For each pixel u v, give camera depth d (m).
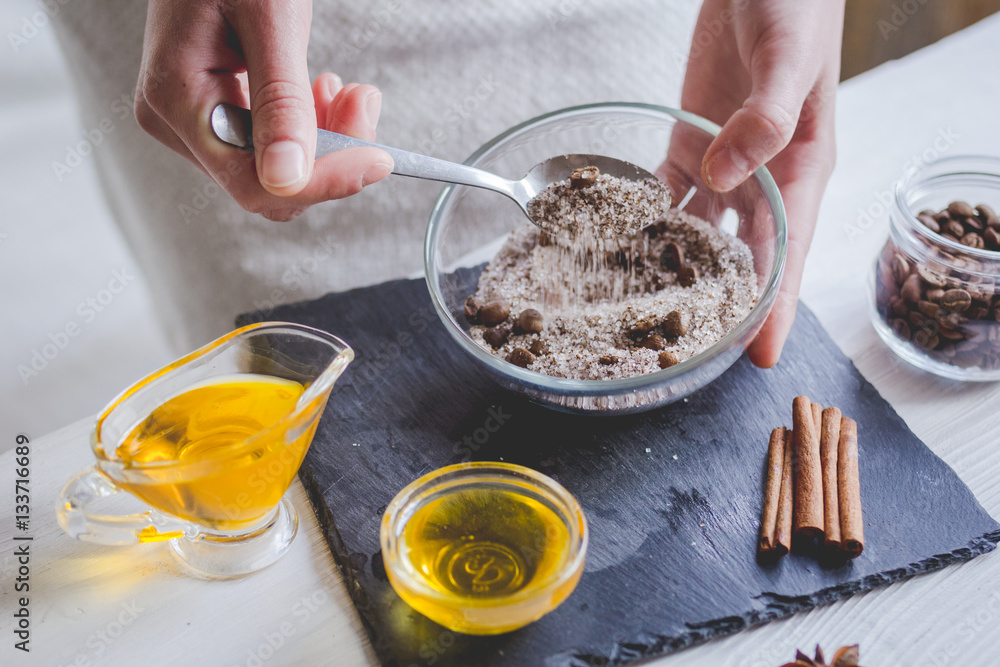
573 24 0.80
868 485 0.57
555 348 0.61
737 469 0.58
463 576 0.52
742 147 0.60
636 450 0.59
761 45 0.64
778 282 0.57
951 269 0.59
